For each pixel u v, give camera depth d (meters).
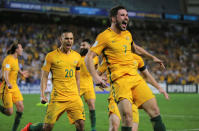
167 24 147.00
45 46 110.88
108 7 134.12
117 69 16.36
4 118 34.78
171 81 110.19
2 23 119.56
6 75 24.36
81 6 116.94
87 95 27.67
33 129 20.66
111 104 18.62
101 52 16.80
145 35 140.25
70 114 19.72
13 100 24.94
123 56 16.48
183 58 129.75
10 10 105.69
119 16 16.33
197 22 140.00
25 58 100.00
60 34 20.03
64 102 19.39
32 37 114.69
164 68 18.58
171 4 156.88
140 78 16.69
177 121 34.06
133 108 19.02
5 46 104.31
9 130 27.14
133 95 16.44
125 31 17.17
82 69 27.88
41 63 100.62
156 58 18.27
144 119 35.00
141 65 18.27
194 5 171.62
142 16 128.25
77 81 20.88
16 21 123.62
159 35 143.12
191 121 34.09
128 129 15.51
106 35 16.44
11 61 25.16
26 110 44.62
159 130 15.85
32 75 93.56
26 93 90.81
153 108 16.02
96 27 136.25
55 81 19.67
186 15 137.50
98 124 31.41
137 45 18.31
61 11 113.56
